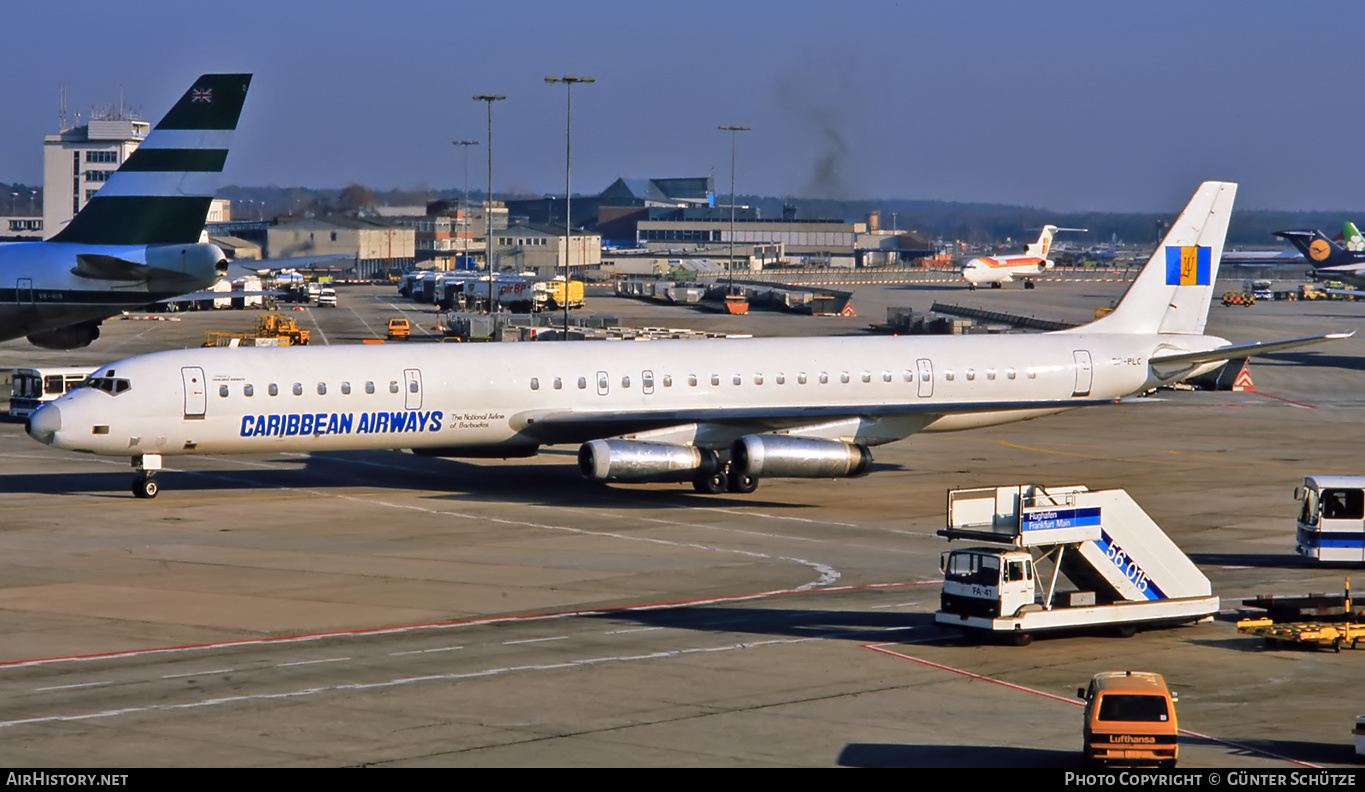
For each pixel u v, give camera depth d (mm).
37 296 139375
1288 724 53594
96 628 68188
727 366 117438
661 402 115000
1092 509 67500
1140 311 132000
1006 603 65125
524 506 106500
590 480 119875
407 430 108312
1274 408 178000
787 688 58281
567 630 68875
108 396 101125
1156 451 140125
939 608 74438
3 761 47719
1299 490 90125
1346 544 85750
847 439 115562
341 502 107188
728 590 78625
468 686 58344
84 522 97188
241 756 48531
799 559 87750
